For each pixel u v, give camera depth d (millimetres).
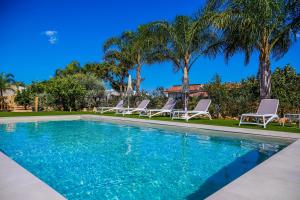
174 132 8844
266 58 10469
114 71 26531
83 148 6199
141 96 17922
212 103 13391
